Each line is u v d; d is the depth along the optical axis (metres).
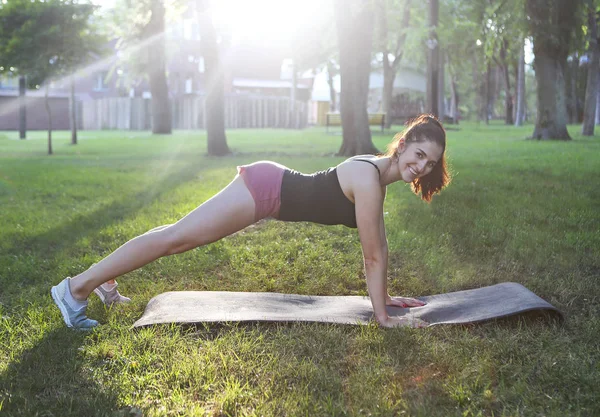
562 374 2.72
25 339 3.21
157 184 9.34
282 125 38.09
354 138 14.32
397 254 5.00
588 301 3.84
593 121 20.30
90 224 6.33
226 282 4.34
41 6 15.52
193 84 43.06
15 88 39.66
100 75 42.75
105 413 2.42
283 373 2.76
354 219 3.28
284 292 4.14
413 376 2.75
